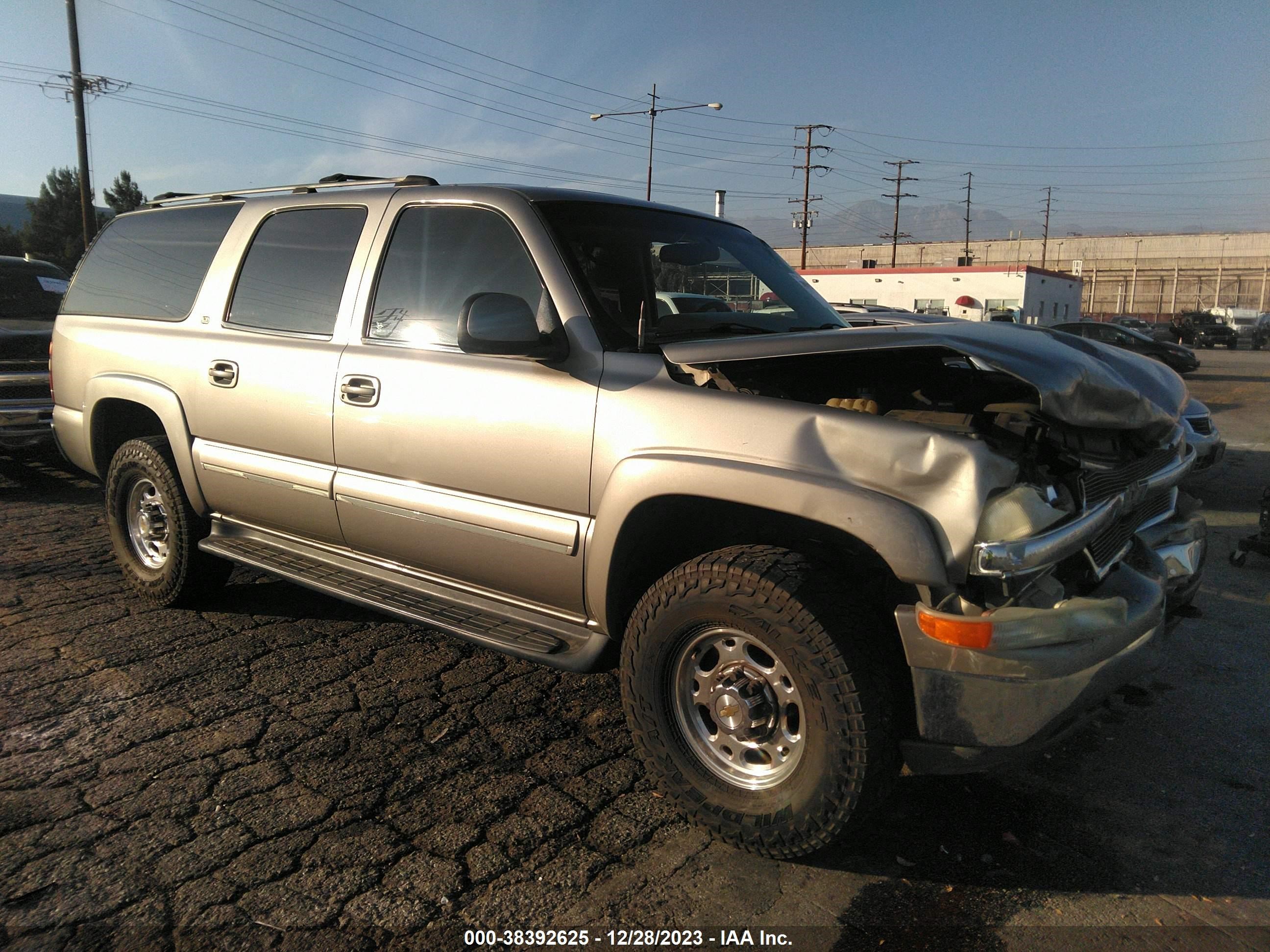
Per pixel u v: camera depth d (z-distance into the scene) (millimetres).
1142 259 81625
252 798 2807
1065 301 44875
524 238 3072
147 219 4719
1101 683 2328
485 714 3422
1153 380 3045
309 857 2510
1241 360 32000
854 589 2404
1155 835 2713
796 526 2529
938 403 2834
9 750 3074
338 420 3416
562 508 2846
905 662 2408
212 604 4523
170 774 2941
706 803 2576
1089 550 2553
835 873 2514
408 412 3188
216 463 3908
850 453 2328
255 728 3270
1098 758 3188
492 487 3000
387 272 3438
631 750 3174
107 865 2457
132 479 4449
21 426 7242
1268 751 3236
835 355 2641
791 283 3844
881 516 2234
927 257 92562
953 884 2469
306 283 3717
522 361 2969
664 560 2973
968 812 2828
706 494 2477
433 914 2293
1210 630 4453
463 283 3207
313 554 3787
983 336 2520
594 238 3158
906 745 2334
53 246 46625
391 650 4039
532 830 2672
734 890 2426
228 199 4363
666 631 2592
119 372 4383
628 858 2551
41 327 7723
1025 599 2293
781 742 2514
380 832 2643
